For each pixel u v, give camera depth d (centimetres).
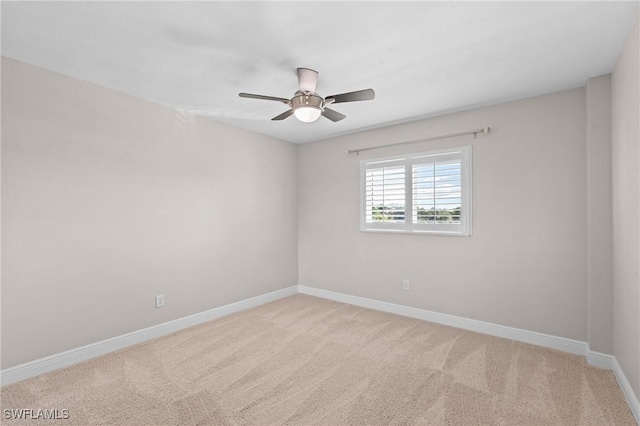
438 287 354
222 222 380
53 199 249
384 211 395
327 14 176
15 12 173
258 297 425
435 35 197
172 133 329
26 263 236
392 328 338
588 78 256
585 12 175
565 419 190
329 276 453
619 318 228
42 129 243
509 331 309
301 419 191
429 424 186
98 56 224
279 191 458
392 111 337
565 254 282
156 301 316
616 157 231
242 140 405
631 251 199
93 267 271
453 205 342
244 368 252
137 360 265
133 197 298
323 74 251
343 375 241
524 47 211
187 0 163
